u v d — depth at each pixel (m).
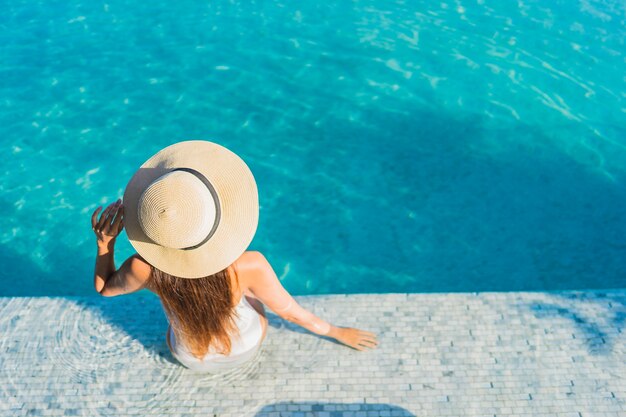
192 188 2.35
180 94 7.62
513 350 3.77
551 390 3.56
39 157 6.91
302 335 3.89
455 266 5.89
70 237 6.23
